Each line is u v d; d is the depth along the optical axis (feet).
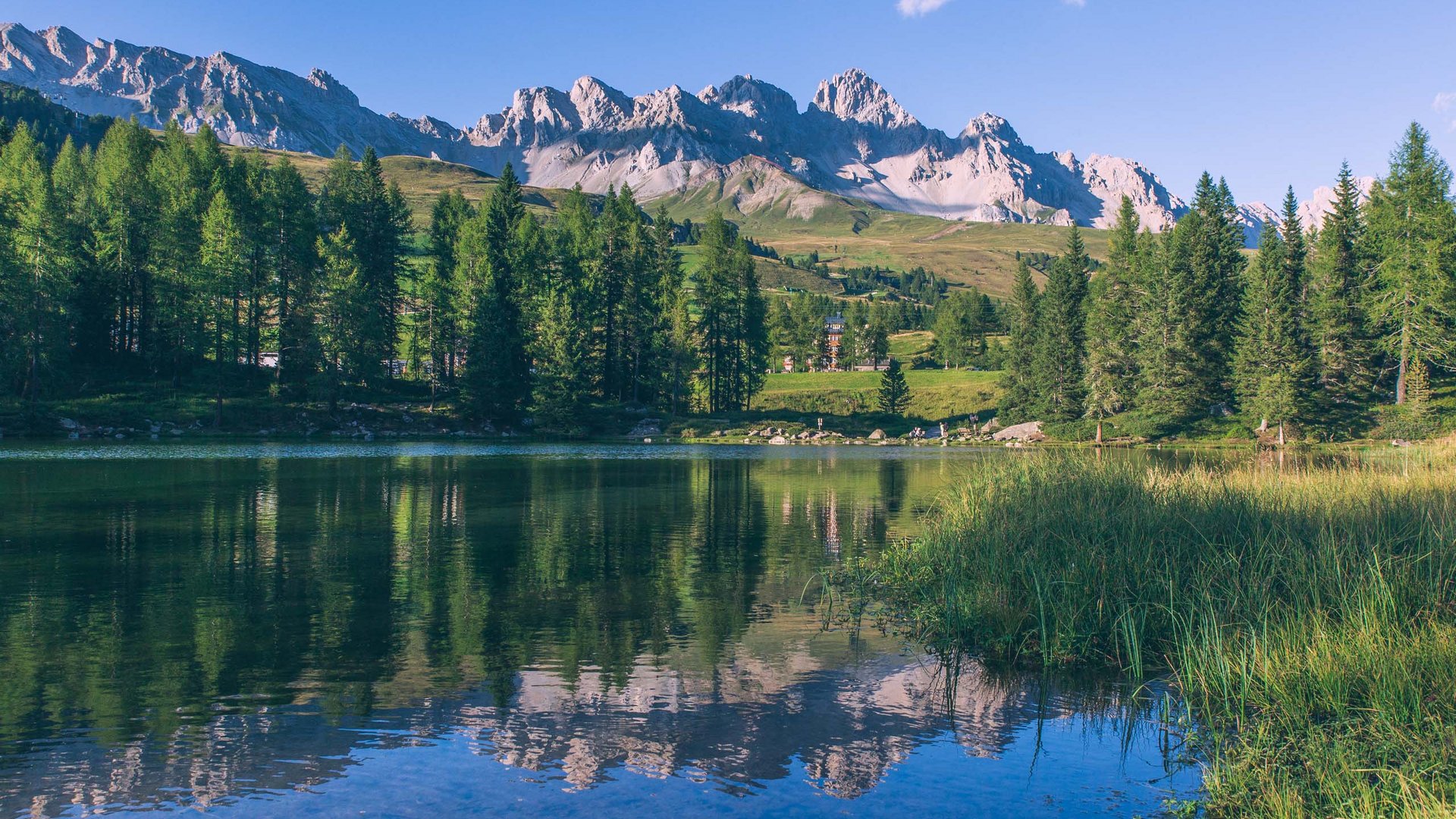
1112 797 25.17
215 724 30.17
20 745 28.07
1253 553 44.80
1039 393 303.89
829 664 38.58
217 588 52.85
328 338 238.68
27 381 214.48
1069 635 39.50
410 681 35.27
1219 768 26.27
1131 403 277.64
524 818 23.29
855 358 539.70
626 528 80.28
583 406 284.61
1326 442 235.40
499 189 314.55
